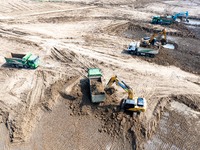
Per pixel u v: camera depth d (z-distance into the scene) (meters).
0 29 46.84
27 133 23.25
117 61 36.22
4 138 22.73
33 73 33.06
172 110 26.64
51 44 41.09
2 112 25.72
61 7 61.81
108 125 24.16
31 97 28.11
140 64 35.59
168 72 33.69
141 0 71.00
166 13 59.00
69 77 31.98
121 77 32.28
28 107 26.47
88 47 40.34
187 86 30.70
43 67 34.50
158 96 28.67
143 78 32.16
